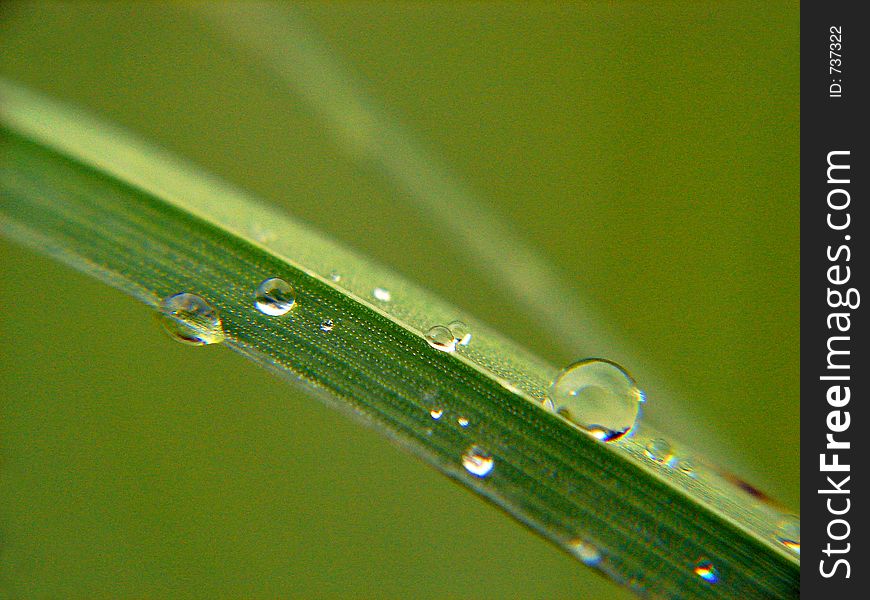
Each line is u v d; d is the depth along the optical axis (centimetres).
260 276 5
